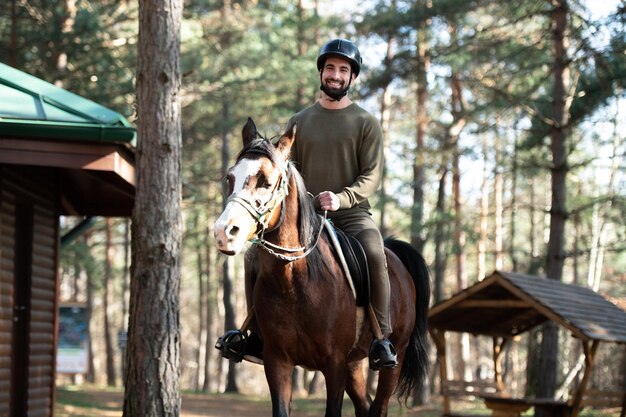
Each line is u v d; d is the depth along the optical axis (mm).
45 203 11609
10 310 10281
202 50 28016
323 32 30703
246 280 6250
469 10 18500
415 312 7516
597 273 36250
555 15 17219
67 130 8805
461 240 29812
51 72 20094
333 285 5898
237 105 31797
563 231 17547
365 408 7172
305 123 6531
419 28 19234
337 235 6273
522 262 36469
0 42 19719
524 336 45094
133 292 8875
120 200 13211
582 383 13602
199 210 34125
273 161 5391
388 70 19750
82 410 18109
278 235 5598
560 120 17453
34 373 11141
